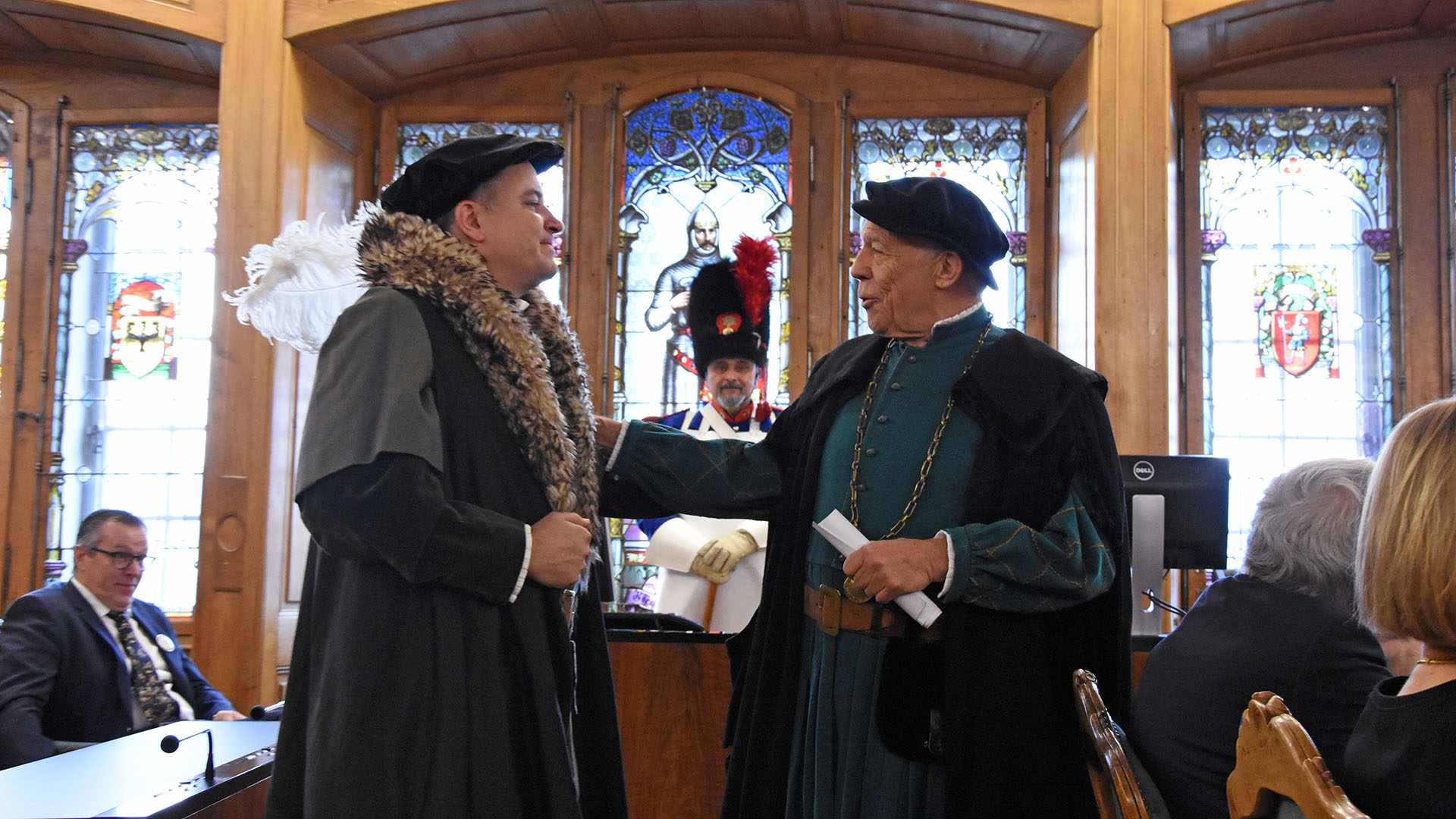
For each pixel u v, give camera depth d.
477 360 1.67
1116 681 1.79
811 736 1.83
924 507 1.82
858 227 5.33
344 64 5.18
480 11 4.97
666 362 5.27
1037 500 1.78
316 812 1.50
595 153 5.42
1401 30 4.94
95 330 5.36
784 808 1.83
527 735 1.59
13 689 3.24
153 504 5.27
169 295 5.36
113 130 5.44
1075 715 1.78
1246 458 4.99
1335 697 1.46
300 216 5.01
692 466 2.03
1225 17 4.68
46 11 4.94
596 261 5.34
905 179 1.97
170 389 5.32
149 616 3.71
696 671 2.88
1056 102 5.20
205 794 1.90
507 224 1.77
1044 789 1.71
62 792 1.88
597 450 1.95
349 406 1.54
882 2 4.88
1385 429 4.93
